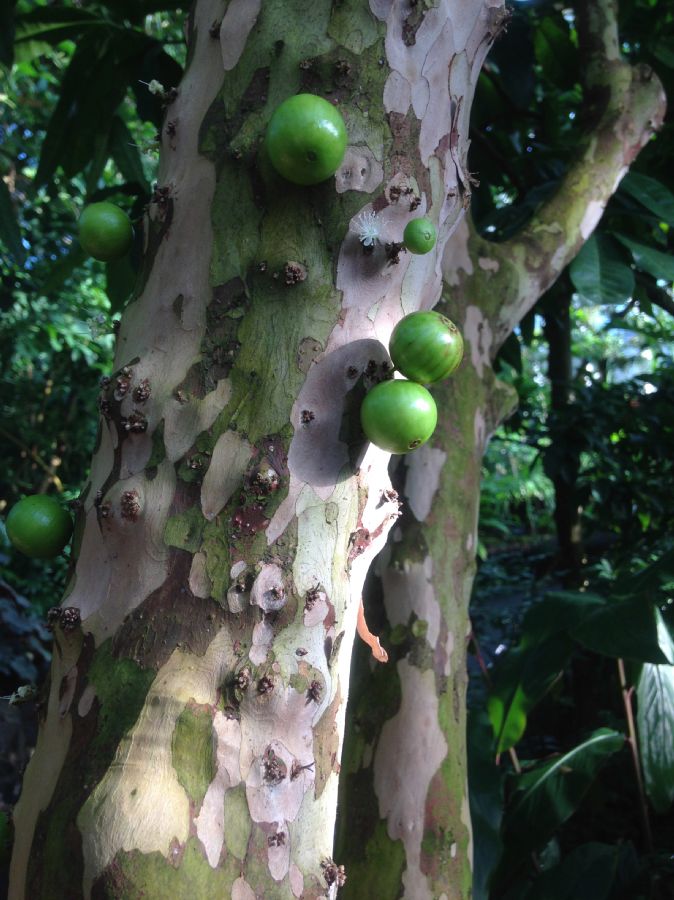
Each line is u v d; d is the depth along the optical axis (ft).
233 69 0.97
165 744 0.85
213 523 0.90
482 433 1.79
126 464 0.93
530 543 6.18
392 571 1.65
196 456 0.91
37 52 2.38
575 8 2.15
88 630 0.91
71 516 1.07
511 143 2.89
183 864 0.81
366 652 1.65
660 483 3.52
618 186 2.24
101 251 1.12
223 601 0.88
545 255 1.89
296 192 0.94
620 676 2.31
